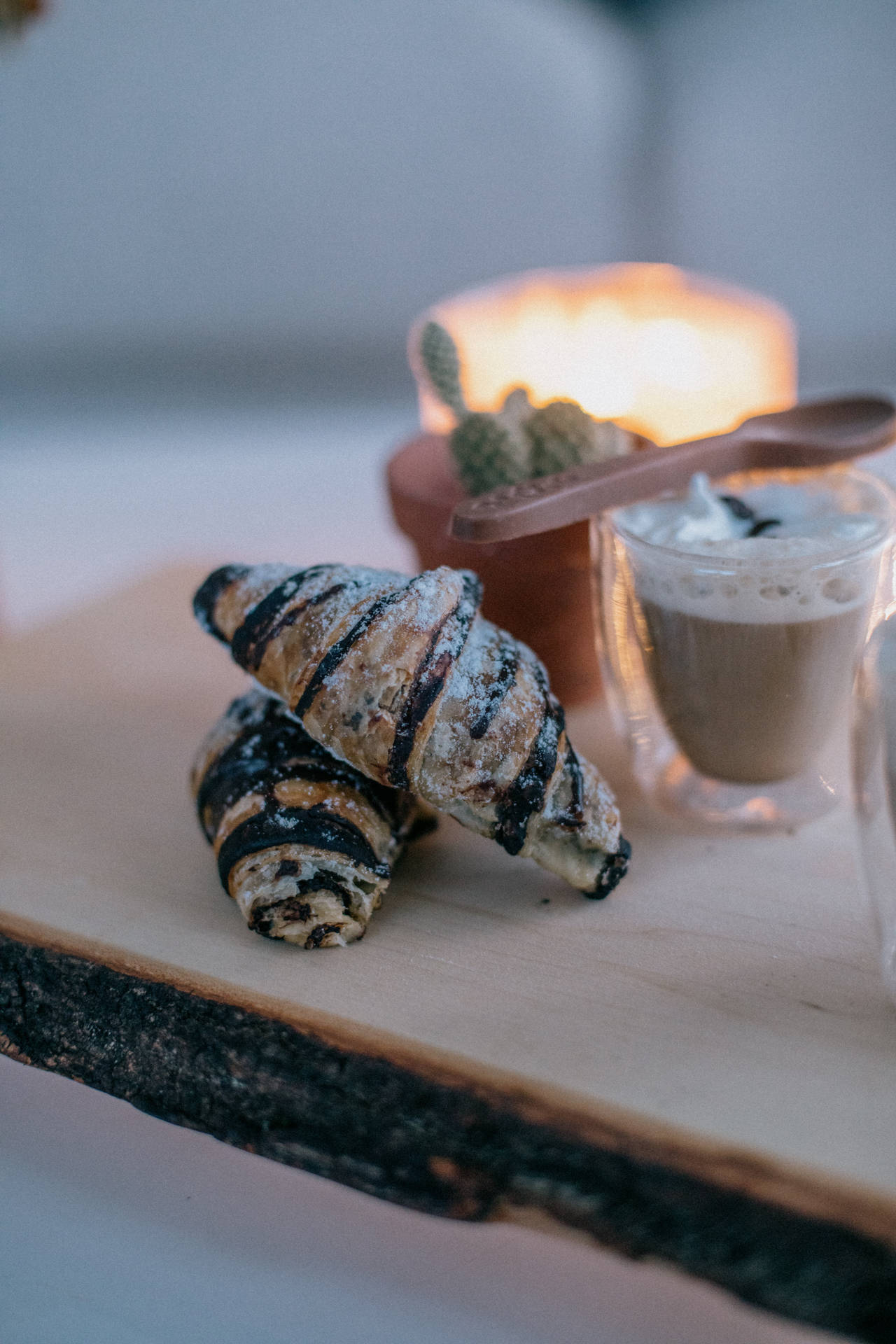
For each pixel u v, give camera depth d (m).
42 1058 0.43
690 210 1.05
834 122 0.97
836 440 0.48
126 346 1.08
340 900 0.43
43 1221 0.42
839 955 0.43
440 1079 0.40
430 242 1.06
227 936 0.44
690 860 0.46
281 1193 0.43
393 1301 0.40
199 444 1.02
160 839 0.48
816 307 1.05
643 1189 0.38
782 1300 0.38
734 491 0.49
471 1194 0.40
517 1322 0.40
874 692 0.40
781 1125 0.38
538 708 0.44
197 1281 0.41
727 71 0.99
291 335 1.08
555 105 1.02
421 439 0.55
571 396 0.64
